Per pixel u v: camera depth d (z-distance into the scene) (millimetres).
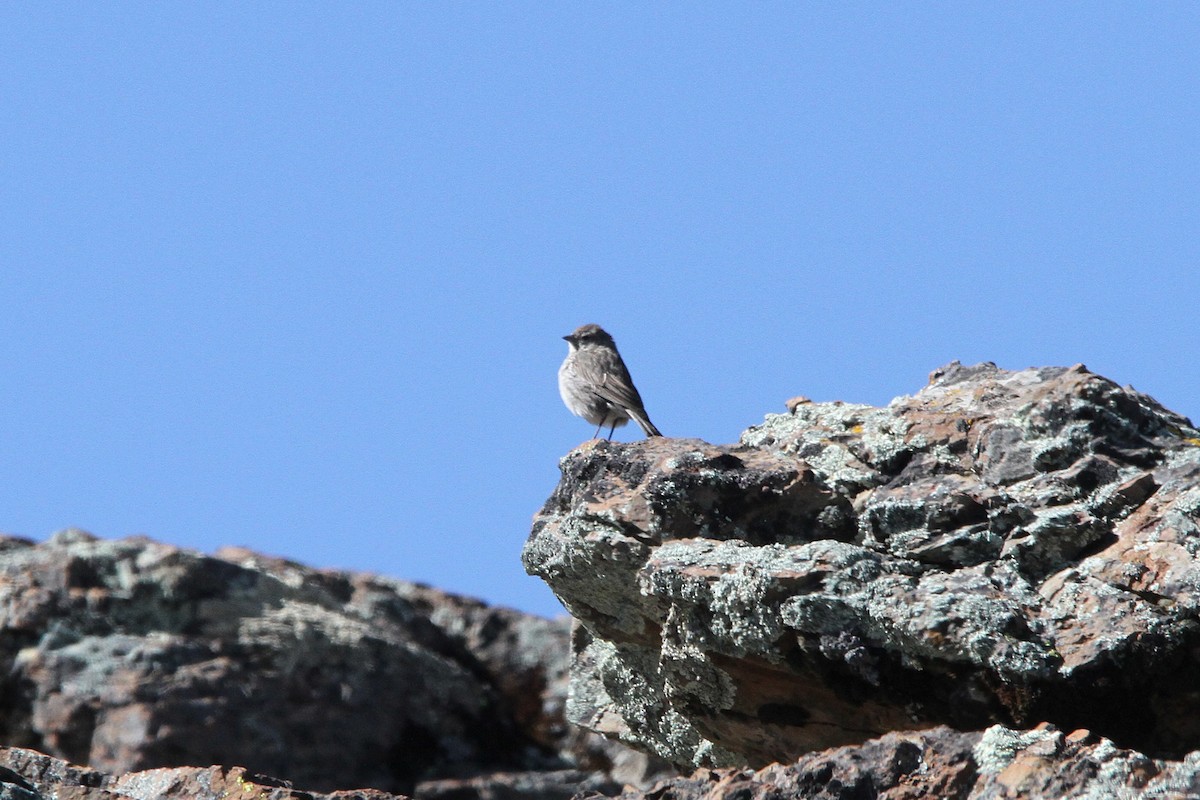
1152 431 13094
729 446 13789
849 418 14172
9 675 21781
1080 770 9258
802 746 12727
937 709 11562
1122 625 11109
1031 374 14227
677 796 10164
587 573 13320
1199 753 9242
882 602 11578
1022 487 12703
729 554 12367
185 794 11492
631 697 14430
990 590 11594
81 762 20906
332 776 21781
